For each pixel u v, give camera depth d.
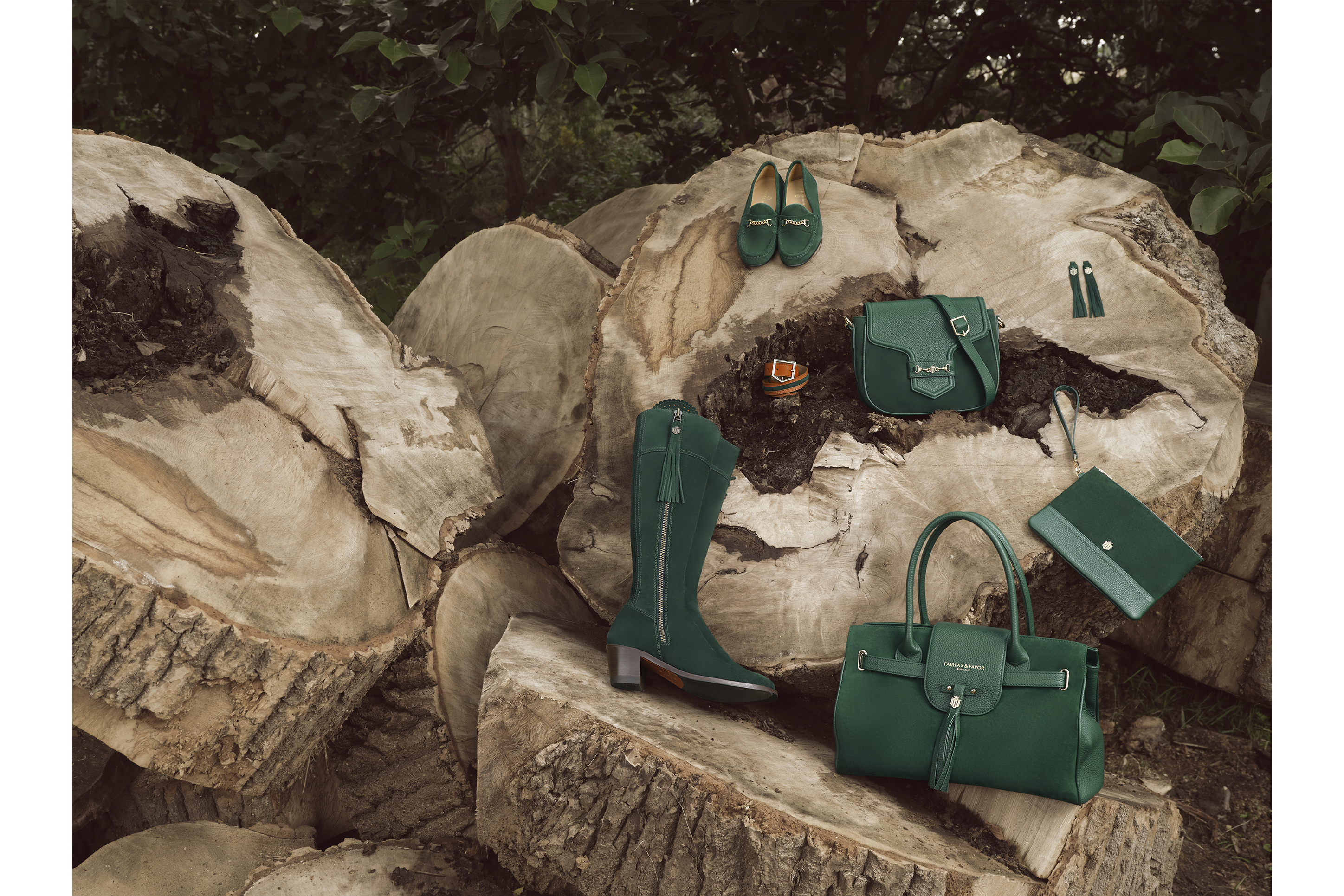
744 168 2.27
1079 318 1.93
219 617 1.31
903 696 1.46
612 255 2.99
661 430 1.75
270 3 3.17
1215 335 1.90
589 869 1.39
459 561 1.88
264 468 1.54
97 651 1.23
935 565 1.69
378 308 3.39
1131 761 2.22
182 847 1.52
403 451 1.78
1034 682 1.40
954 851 1.33
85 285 1.53
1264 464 2.23
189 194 1.82
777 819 1.27
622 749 1.34
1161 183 2.60
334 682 1.45
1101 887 1.43
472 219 3.55
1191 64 3.23
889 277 2.06
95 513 1.31
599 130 6.61
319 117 3.51
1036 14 3.58
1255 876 1.89
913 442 1.85
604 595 1.88
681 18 3.10
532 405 2.33
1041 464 1.77
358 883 1.53
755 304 2.06
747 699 1.66
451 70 2.50
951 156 2.25
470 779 1.73
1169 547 1.63
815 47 3.35
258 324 1.74
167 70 3.63
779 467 1.90
